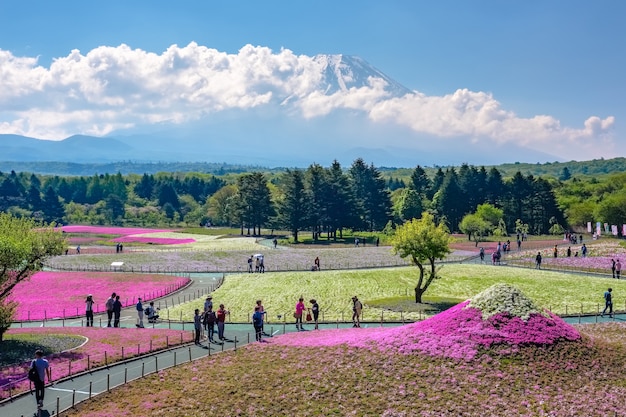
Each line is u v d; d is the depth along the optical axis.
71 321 52.78
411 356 33.22
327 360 34.28
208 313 42.22
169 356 37.88
